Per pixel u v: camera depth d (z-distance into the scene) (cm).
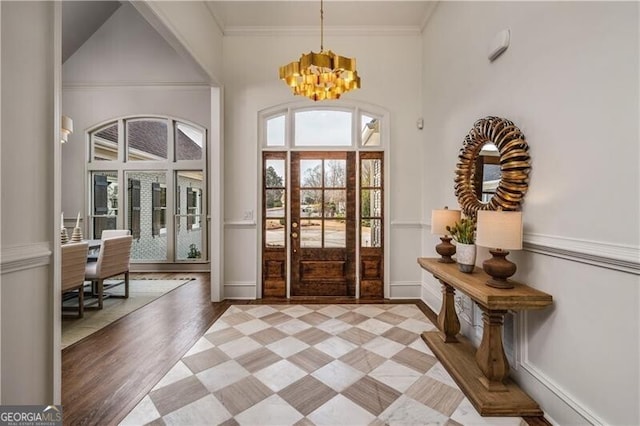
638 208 115
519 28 185
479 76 233
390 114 366
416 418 160
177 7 249
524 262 180
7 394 115
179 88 525
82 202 524
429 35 340
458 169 250
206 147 527
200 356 225
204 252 528
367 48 366
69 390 183
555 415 153
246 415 162
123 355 226
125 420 158
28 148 121
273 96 365
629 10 119
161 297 376
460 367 199
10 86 114
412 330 273
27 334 121
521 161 179
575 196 143
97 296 376
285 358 222
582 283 140
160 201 540
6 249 112
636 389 117
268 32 362
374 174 374
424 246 358
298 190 373
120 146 529
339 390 183
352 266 375
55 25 130
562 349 151
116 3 500
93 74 521
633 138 117
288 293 372
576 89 143
